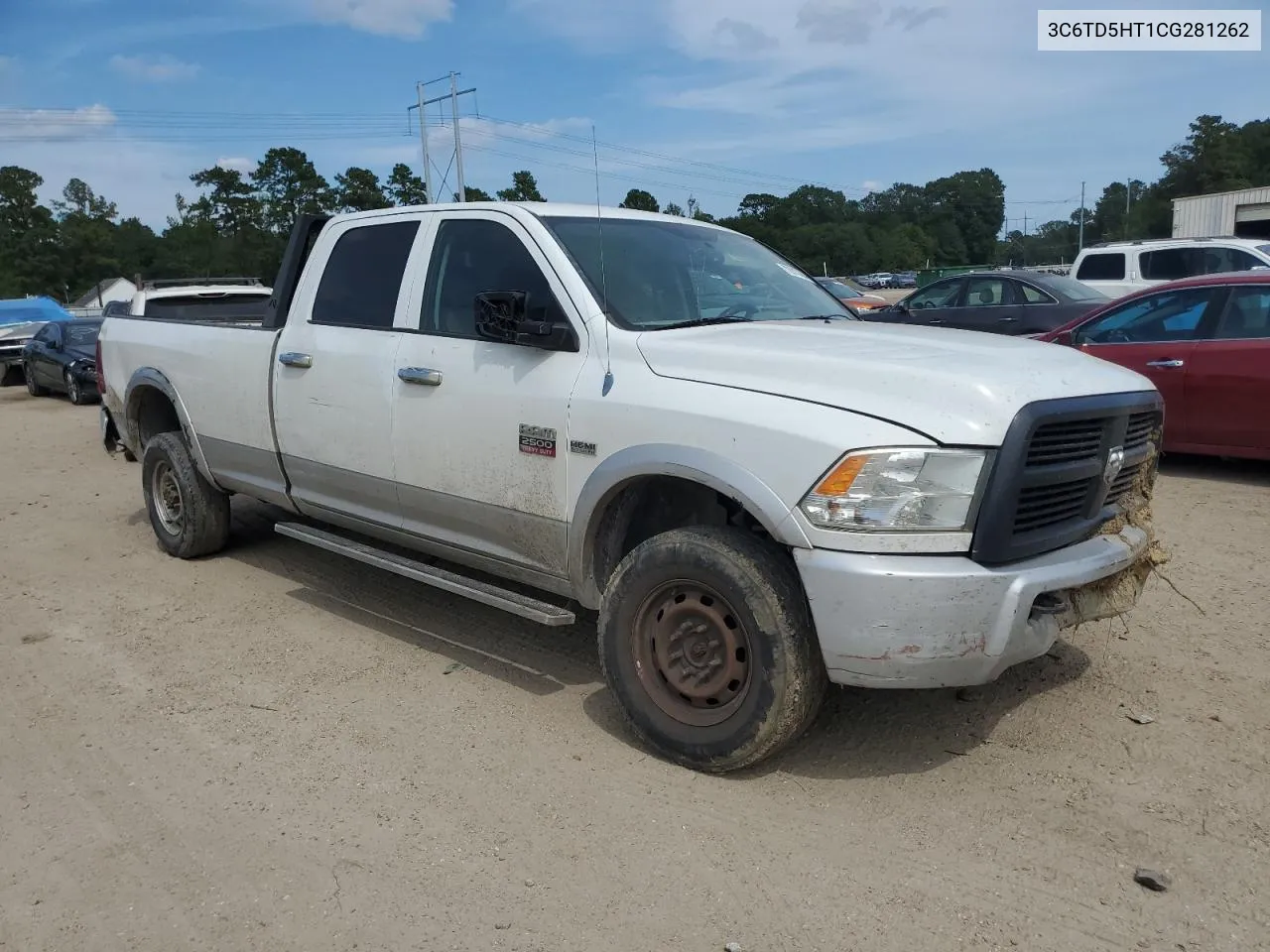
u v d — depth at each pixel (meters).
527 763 3.73
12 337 21.17
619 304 4.01
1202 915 2.77
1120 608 3.71
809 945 2.71
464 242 4.52
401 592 5.75
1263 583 5.38
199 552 6.50
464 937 2.78
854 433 3.16
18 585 6.18
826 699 4.18
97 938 2.82
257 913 2.91
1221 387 7.67
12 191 96.12
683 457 3.47
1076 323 8.69
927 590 3.08
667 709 3.67
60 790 3.64
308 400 5.06
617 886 2.98
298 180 85.00
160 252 92.62
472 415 4.23
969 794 3.43
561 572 4.07
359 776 3.66
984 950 2.67
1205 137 77.38
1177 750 3.65
